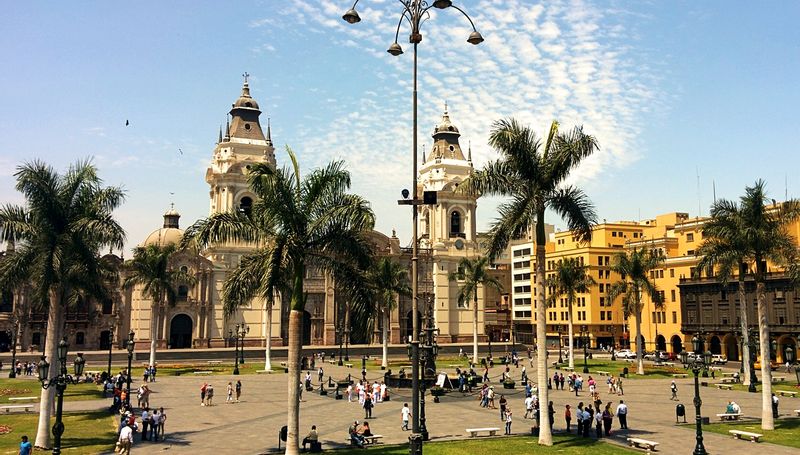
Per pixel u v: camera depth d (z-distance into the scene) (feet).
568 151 114.42
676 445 112.68
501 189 119.44
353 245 99.30
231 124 394.73
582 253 417.49
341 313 384.88
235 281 98.73
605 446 110.32
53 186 116.57
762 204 148.87
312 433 106.52
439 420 140.77
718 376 244.01
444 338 410.93
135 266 256.93
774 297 299.99
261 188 96.78
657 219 411.13
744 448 110.63
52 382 104.63
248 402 170.30
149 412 121.29
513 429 129.18
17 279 118.42
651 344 381.40
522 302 498.28
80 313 351.67
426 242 424.05
